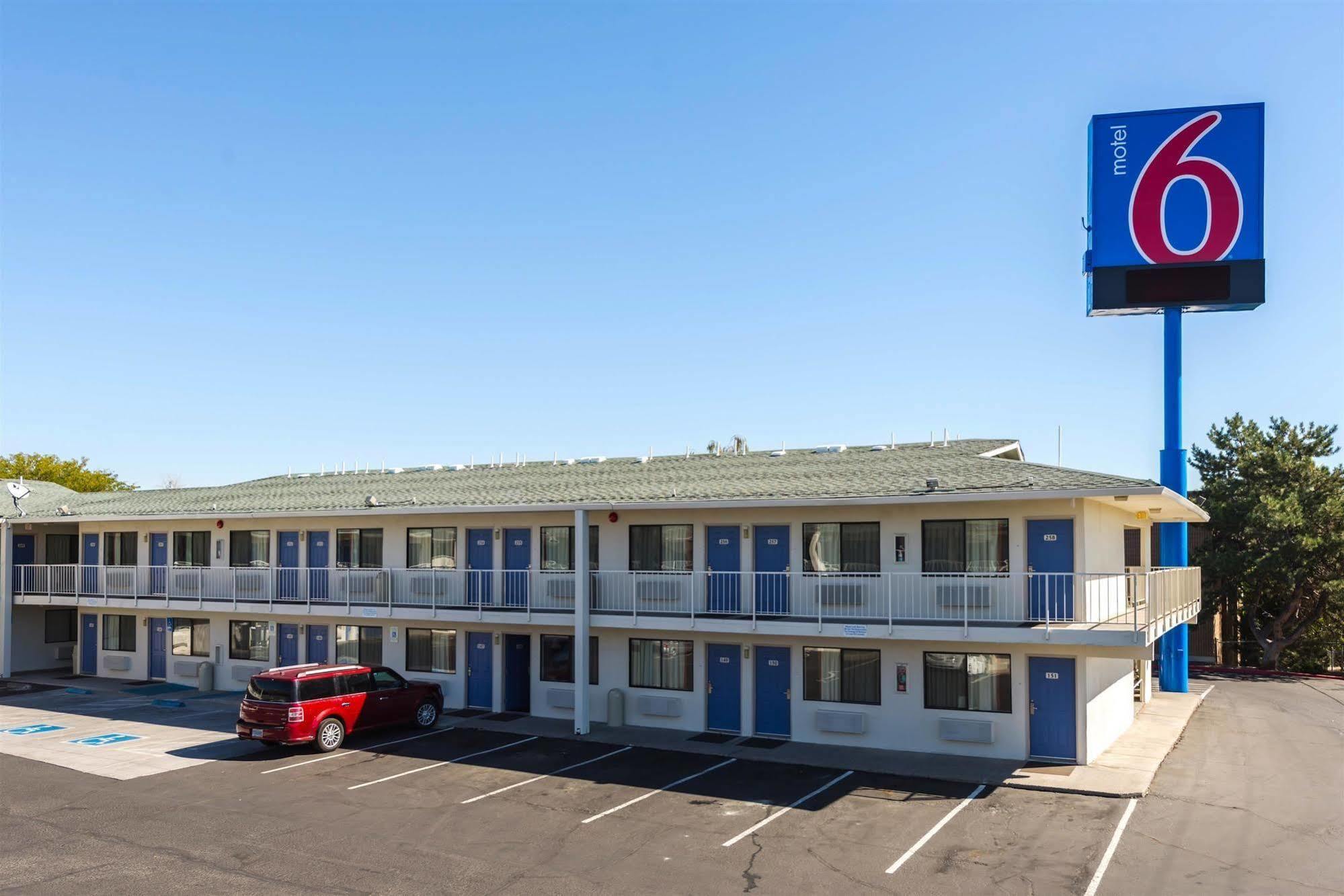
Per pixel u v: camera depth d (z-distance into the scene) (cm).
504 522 2577
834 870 1330
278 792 1750
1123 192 2931
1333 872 1323
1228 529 3831
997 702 1995
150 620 3244
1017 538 1983
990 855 1393
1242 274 2827
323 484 3478
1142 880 1292
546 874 1314
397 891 1251
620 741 2173
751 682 2236
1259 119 2841
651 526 2383
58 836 1488
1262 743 2220
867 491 2062
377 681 2255
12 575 3375
